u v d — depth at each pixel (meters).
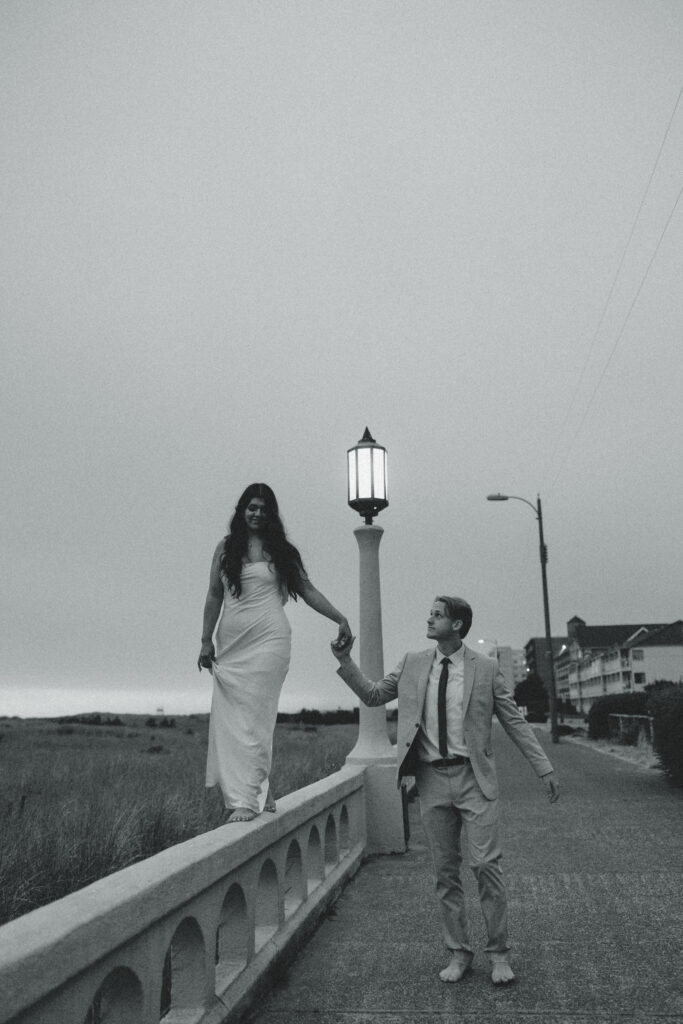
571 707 95.50
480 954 4.66
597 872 6.61
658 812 9.91
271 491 4.69
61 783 11.73
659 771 15.31
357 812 7.29
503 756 21.05
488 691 4.33
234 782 4.29
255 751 4.33
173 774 13.08
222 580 4.59
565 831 8.69
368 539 8.25
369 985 4.15
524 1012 3.75
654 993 3.92
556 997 3.92
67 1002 2.24
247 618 4.45
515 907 5.60
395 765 7.85
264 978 4.01
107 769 13.93
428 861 7.32
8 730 38.56
